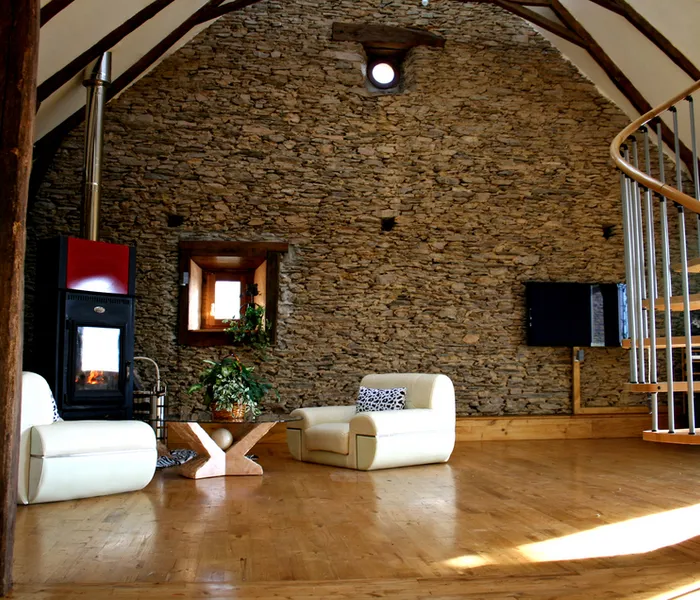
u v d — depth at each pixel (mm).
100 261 6484
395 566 3152
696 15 6516
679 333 8633
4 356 2877
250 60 8328
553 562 3215
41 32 5543
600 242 8766
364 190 8422
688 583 2920
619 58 7926
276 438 7871
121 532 3781
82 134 7969
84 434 4617
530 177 8695
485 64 8719
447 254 8492
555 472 5855
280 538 3652
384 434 5898
